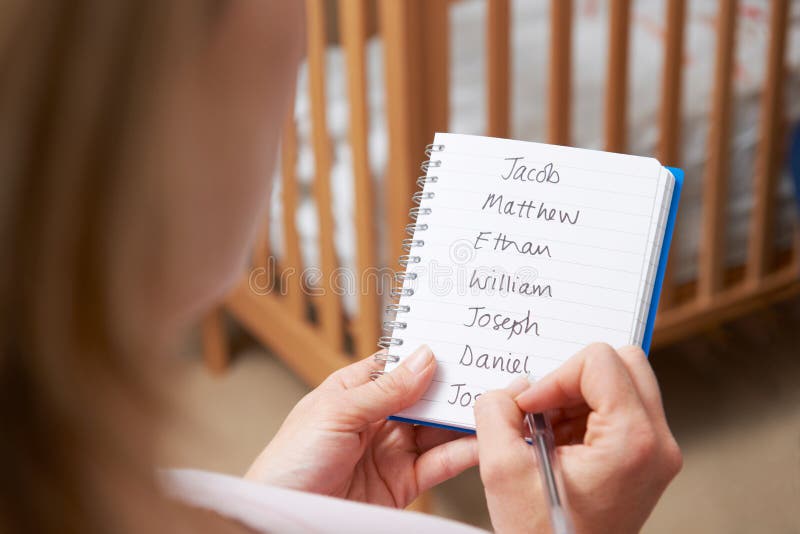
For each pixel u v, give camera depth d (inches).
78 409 10.1
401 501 27.1
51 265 9.6
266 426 69.4
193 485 14.6
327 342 61.0
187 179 10.5
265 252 64.3
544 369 24.0
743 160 64.6
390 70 46.8
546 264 24.5
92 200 9.6
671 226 24.9
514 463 20.5
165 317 11.6
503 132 51.3
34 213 9.5
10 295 9.8
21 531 10.4
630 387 20.7
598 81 63.7
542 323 24.2
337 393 25.2
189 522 12.4
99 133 9.5
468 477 63.9
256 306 67.7
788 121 64.9
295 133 57.3
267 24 12.1
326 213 55.7
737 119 63.6
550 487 19.2
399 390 24.2
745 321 76.7
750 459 63.6
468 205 25.3
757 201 65.3
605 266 24.2
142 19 9.6
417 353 24.5
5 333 9.9
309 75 52.7
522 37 67.9
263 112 12.8
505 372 24.2
